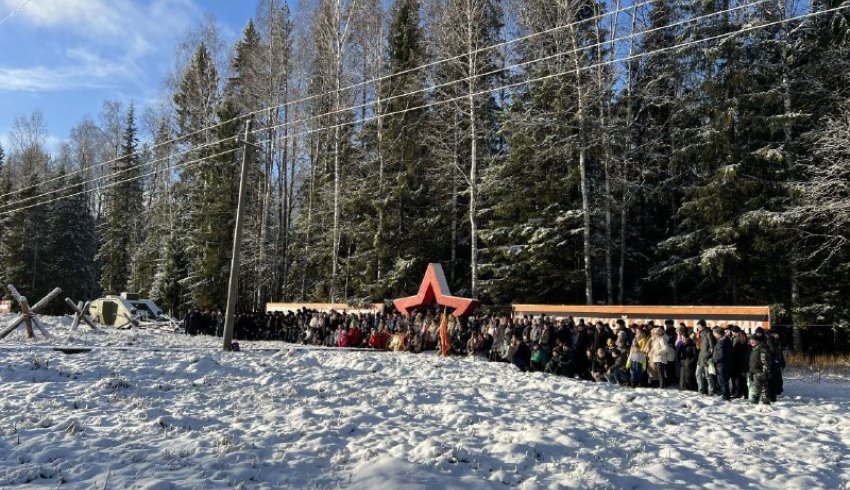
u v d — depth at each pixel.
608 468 7.10
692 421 10.47
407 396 11.73
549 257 28.16
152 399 10.48
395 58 36.16
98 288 66.12
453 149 32.88
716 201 24.91
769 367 12.56
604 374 16.25
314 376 14.27
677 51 29.02
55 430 7.84
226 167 43.47
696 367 14.93
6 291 56.12
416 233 33.56
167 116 52.78
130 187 61.28
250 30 47.91
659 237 33.34
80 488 5.73
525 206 29.27
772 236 24.34
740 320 17.70
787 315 24.70
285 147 42.00
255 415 9.29
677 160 28.11
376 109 36.31
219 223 42.88
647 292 33.16
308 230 39.62
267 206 40.94
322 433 8.03
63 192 61.56
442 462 6.80
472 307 23.94
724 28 26.95
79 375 13.09
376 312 27.56
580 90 27.38
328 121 37.66
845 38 24.66
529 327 19.38
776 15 26.19
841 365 21.38
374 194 34.34
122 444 7.24
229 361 16.72
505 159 31.39
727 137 25.48
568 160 29.11
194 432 7.88
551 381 14.60
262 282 39.78
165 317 41.75
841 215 21.81
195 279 43.09
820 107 26.19
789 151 25.12
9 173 64.94
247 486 5.93
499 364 18.22
